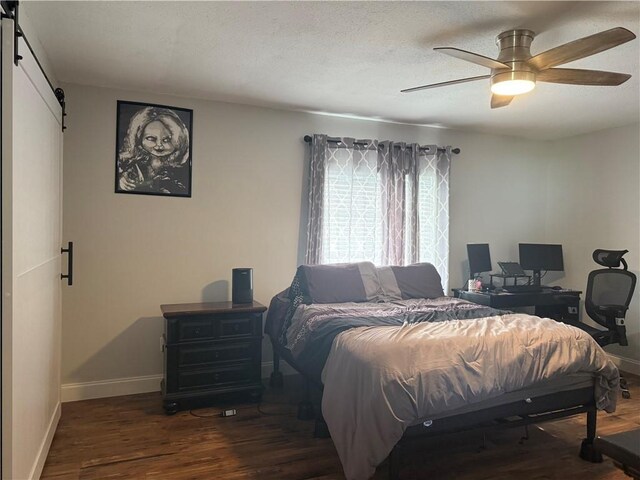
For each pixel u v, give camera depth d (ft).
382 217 14.38
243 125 12.87
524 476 8.09
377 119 14.43
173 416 10.39
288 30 8.12
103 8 7.36
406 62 9.59
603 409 8.71
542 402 8.34
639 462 5.41
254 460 8.45
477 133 16.22
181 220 12.25
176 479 7.76
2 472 5.69
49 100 8.05
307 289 11.91
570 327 9.05
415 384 7.09
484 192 16.42
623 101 12.20
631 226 14.52
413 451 8.96
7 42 5.54
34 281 7.04
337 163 13.88
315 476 7.92
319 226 13.43
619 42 6.77
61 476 7.79
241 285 12.01
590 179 15.89
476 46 8.71
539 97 11.89
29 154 6.56
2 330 5.65
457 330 8.32
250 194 13.01
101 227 11.46
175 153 12.11
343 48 8.89
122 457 8.48
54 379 9.21
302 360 9.70
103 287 11.52
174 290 12.22
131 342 11.82
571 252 16.58
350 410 7.41
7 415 5.71
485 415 7.87
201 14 7.55
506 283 16.83
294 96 12.05
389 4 7.14
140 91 11.69
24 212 6.29
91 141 11.29
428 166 15.11
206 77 10.62
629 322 14.53
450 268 15.90
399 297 12.88
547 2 6.99
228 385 11.03
